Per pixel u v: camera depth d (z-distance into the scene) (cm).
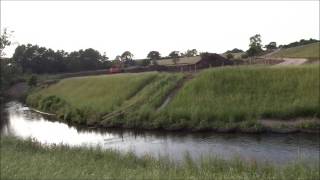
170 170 1873
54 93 9256
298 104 4500
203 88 5506
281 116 4416
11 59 5516
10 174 1611
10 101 9981
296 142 3612
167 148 3681
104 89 7225
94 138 4488
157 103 5516
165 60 13312
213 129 4359
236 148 3497
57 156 2353
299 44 13162
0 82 5456
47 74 15350
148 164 2277
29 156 2286
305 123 4103
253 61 8625
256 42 9519
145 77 6725
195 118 4603
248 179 1688
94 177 1581
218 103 5034
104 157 2478
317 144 3500
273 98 4841
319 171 1889
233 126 4259
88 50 17462
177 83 6106
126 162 2327
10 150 2655
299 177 1769
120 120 5144
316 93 4716
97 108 5916
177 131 4519
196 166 2211
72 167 1875
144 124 4866
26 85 12012
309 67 5275
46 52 16888
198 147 3638
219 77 5606
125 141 4169
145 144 3947
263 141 3725
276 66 5681
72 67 16838
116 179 1562
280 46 13250
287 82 5062
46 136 4803
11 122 6153
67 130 5162
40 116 6750
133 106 5588
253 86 5206
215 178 1688
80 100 7219
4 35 5347
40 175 1584
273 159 3027
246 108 4675
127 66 13538
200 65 8838
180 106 5238
